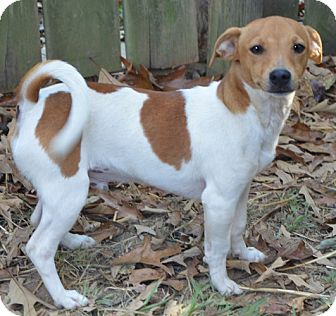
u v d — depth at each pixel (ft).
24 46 5.10
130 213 4.37
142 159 3.74
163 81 5.41
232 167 3.64
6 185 4.52
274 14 5.64
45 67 3.50
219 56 3.69
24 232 4.17
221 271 3.83
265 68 3.45
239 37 3.61
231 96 3.63
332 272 3.98
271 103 3.60
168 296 3.80
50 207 3.63
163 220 4.39
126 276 3.93
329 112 5.44
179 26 5.49
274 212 4.44
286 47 3.48
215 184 3.68
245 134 3.62
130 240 4.21
